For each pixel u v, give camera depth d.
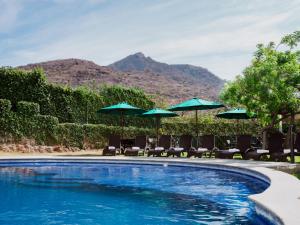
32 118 20.41
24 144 19.97
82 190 9.37
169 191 9.16
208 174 12.11
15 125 19.83
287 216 4.77
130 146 20.45
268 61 14.98
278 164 11.95
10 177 11.92
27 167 15.01
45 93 21.84
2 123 19.47
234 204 7.46
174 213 6.72
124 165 15.41
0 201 7.98
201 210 6.95
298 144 14.06
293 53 14.98
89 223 6.09
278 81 14.11
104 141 23.19
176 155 17.77
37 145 20.42
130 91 26.11
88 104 23.78
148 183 10.52
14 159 15.72
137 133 24.47
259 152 14.22
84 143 22.23
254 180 10.16
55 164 15.99
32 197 8.44
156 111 20.38
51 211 7.00
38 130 20.53
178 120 29.12
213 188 9.50
